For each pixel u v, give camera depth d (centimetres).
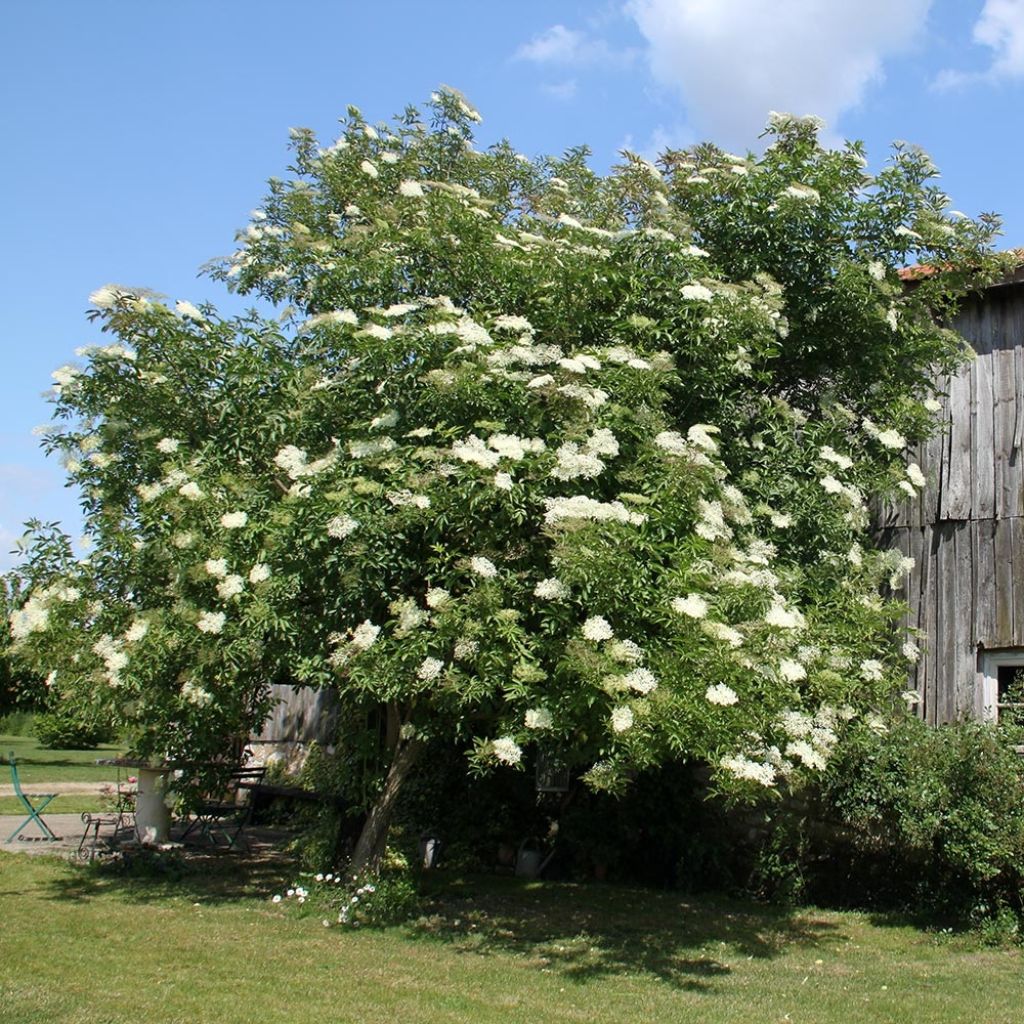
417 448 671
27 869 929
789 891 888
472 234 820
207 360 814
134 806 1079
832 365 921
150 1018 486
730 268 888
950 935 759
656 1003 559
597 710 602
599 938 734
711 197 903
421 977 598
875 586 881
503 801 1061
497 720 667
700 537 636
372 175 979
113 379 839
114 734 990
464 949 683
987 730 787
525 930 754
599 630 576
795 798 902
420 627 648
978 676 895
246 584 705
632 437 686
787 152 924
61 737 2880
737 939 746
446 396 667
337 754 995
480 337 677
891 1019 542
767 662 622
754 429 870
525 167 1103
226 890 858
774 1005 564
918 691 920
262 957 629
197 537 729
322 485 682
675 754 609
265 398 796
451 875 1005
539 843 1042
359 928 729
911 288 981
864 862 887
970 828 750
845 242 897
